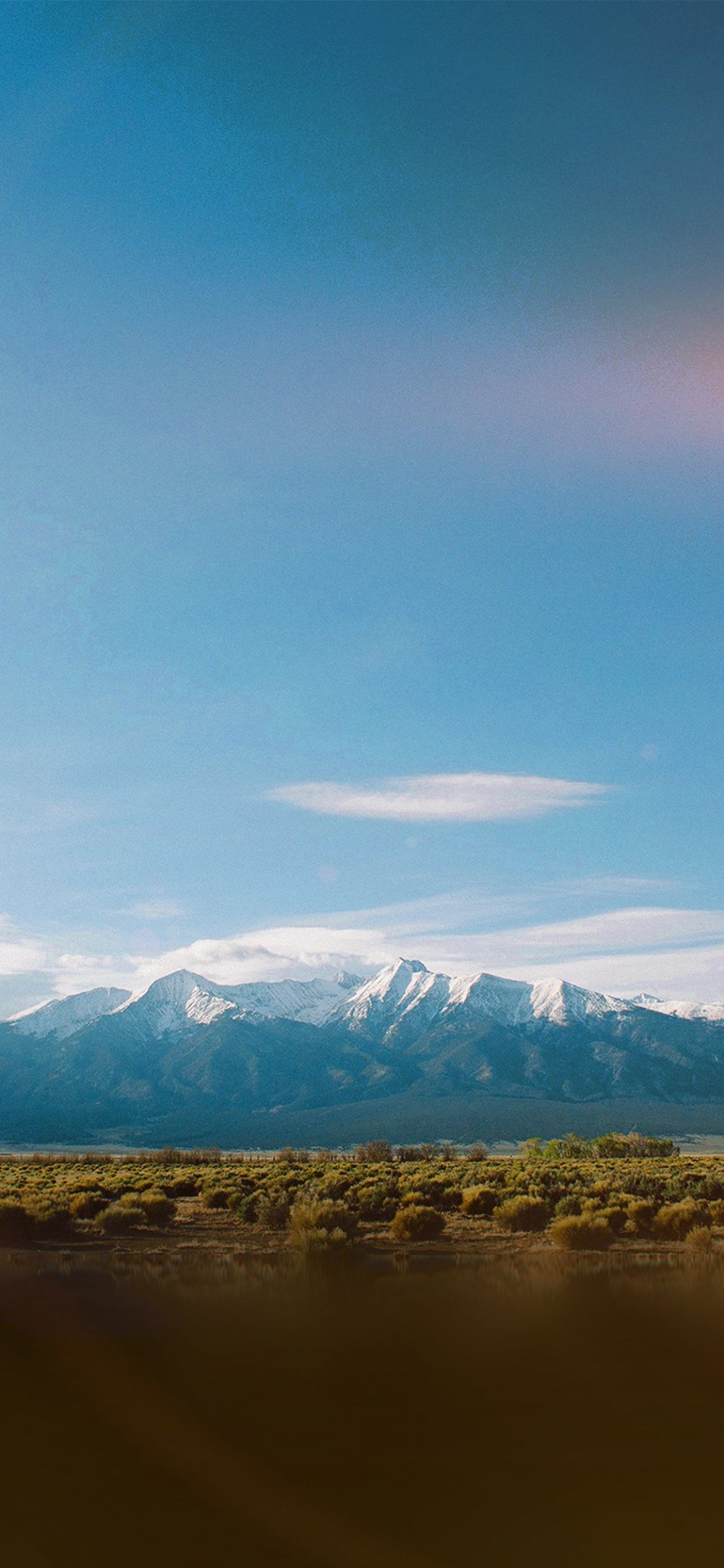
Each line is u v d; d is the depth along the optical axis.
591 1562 9.22
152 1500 10.90
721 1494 11.08
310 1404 14.65
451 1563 9.30
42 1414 14.19
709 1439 12.90
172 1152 133.38
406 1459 12.16
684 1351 18.14
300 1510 10.55
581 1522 10.20
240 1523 10.15
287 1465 12.03
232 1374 16.72
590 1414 14.03
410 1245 37.47
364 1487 11.22
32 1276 29.70
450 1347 18.61
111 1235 40.81
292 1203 46.34
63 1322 21.48
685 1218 38.50
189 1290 26.55
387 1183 57.19
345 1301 24.34
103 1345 18.89
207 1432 13.38
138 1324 21.19
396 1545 9.67
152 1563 9.30
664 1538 9.85
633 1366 16.88
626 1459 12.14
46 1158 139.62
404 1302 24.02
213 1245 38.47
